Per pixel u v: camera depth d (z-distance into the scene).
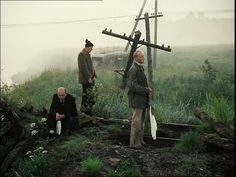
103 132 7.73
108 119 8.41
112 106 9.18
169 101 11.32
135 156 6.52
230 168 5.96
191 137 6.75
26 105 9.31
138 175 5.84
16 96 10.30
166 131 7.75
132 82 6.77
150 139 7.54
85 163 6.14
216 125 6.95
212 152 6.56
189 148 6.62
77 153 6.77
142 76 6.88
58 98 8.04
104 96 9.38
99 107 8.94
